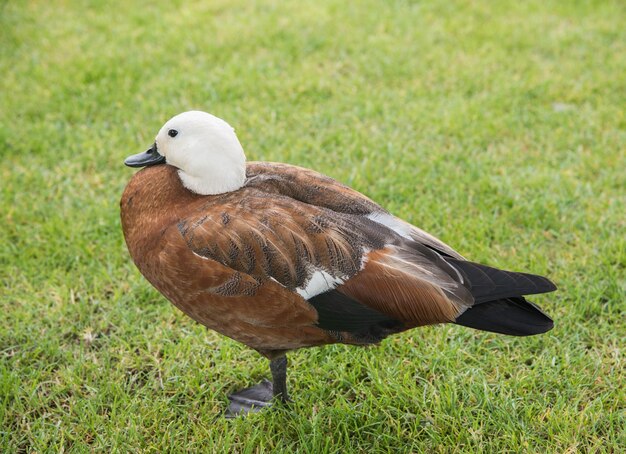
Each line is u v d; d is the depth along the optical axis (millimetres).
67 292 2018
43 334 1945
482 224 2145
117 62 2822
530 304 1686
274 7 3279
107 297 2033
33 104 2543
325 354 1911
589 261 2061
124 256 2100
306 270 1657
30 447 1771
